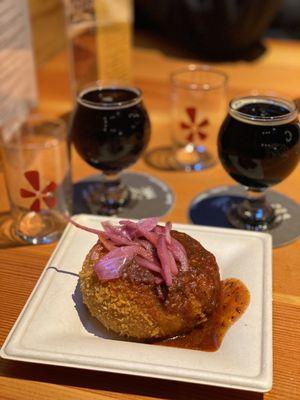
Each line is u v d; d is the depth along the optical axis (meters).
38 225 0.32
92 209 0.34
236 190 0.36
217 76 0.43
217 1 0.53
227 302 0.25
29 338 0.22
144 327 0.23
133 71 0.56
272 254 0.30
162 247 0.24
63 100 0.49
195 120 0.41
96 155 0.33
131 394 0.22
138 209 0.34
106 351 0.22
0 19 0.40
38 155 0.35
